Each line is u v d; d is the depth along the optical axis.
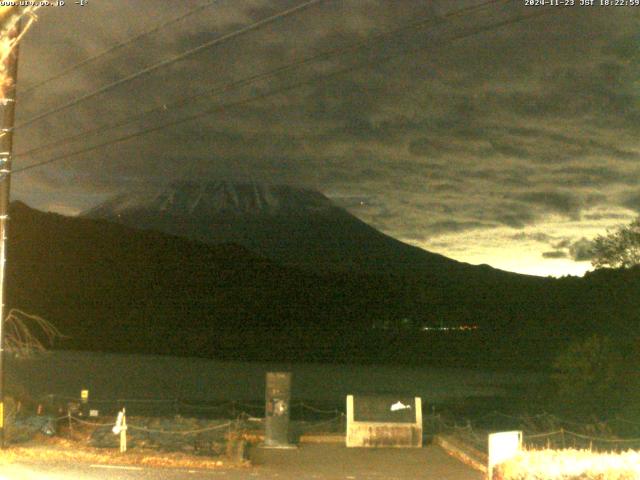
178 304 143.38
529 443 26.52
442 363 89.19
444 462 21.47
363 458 22.03
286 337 118.81
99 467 18.91
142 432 23.72
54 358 74.75
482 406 49.28
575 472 14.68
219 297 154.00
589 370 39.41
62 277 135.75
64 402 36.25
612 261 57.62
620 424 34.88
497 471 16.16
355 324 142.50
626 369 38.88
